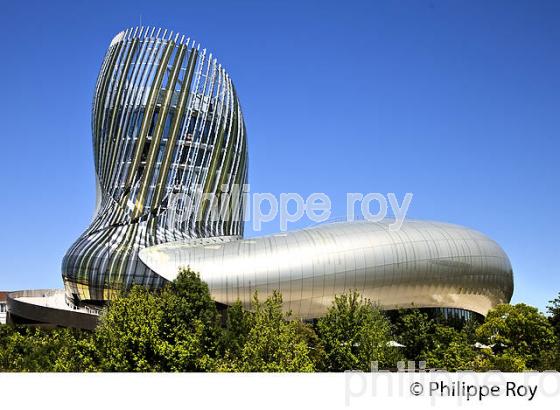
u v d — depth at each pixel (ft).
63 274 301.84
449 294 269.03
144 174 319.27
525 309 226.58
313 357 180.55
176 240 309.63
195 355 154.20
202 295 185.16
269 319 167.12
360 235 262.06
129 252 295.48
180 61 330.54
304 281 250.98
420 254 262.26
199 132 330.34
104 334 152.05
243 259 255.29
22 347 190.39
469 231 285.43
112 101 331.57
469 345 214.48
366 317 186.29
